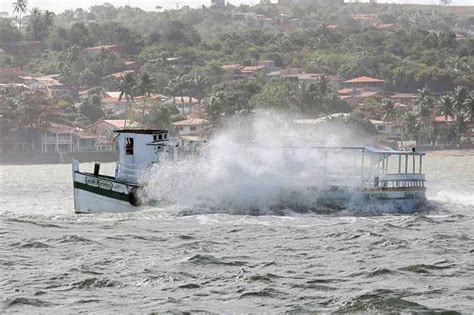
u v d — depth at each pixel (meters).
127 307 67.00
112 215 123.12
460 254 90.12
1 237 101.56
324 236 102.75
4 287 73.25
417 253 90.44
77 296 70.38
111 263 84.12
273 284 74.50
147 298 69.94
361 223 115.56
